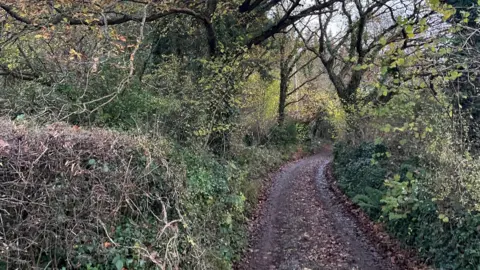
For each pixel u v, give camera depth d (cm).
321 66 2995
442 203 672
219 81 1019
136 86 908
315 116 3291
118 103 816
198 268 555
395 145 1138
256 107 2034
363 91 1491
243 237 874
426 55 536
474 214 598
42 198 411
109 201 463
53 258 420
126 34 1145
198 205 693
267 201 1330
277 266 748
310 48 1825
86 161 463
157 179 547
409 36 500
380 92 570
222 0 1088
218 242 711
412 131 865
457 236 622
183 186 629
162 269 452
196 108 973
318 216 1136
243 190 1152
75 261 428
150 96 903
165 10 845
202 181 744
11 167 399
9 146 402
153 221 535
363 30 1549
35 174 414
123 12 897
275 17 1602
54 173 428
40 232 405
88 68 791
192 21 1188
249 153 1725
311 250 836
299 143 3256
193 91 1015
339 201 1344
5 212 391
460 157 613
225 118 1109
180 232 560
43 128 479
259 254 820
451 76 511
